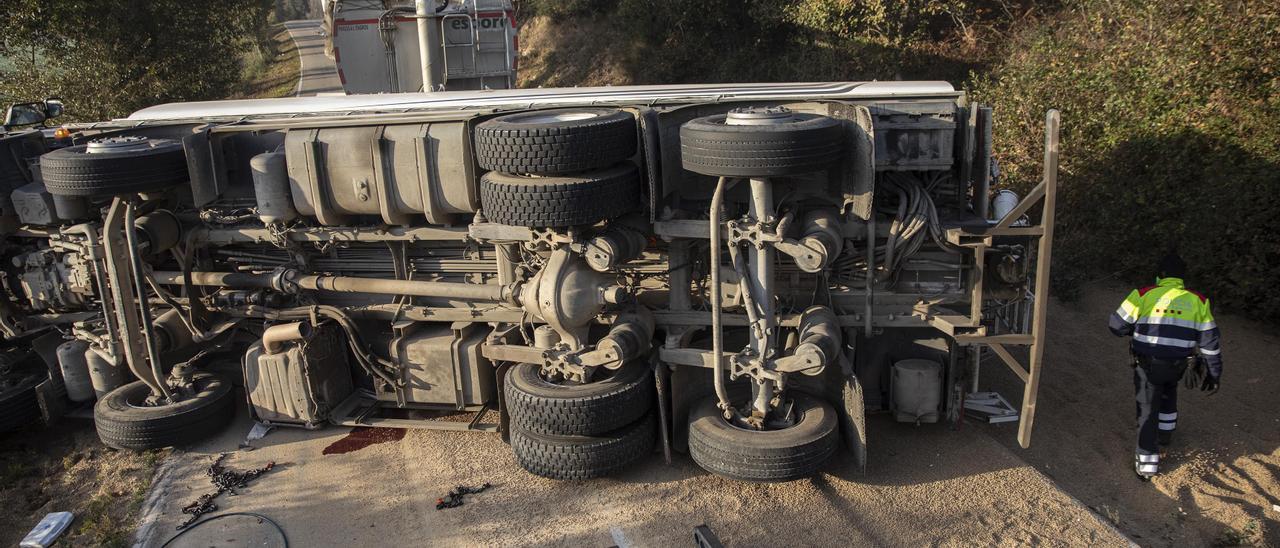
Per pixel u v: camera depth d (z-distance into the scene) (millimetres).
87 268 6453
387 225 5891
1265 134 7531
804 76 15234
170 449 6230
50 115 7383
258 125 5852
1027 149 10086
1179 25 8344
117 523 5363
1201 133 7973
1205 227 7812
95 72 17922
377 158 5480
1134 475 5492
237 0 20891
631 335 5191
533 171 4816
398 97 6867
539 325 5762
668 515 4992
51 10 16797
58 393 6699
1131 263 8586
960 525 4809
